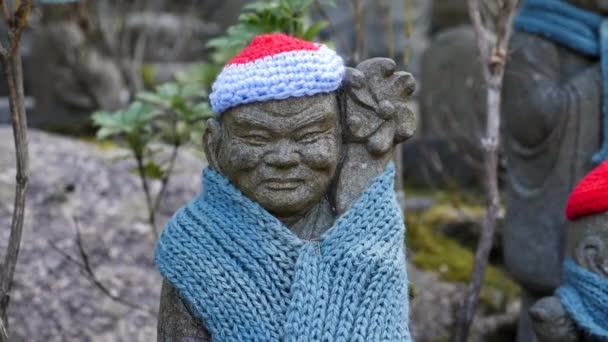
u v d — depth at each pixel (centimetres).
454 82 439
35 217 328
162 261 173
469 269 342
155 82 530
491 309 322
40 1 228
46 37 499
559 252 271
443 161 429
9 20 189
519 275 280
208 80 269
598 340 212
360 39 276
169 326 174
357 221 171
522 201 279
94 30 493
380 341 166
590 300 214
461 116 435
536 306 222
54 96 500
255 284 168
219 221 171
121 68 470
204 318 168
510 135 283
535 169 276
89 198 347
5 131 409
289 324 164
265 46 166
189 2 656
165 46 593
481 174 407
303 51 166
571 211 218
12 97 192
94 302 298
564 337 219
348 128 174
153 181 363
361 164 176
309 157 166
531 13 278
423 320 310
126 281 310
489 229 247
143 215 343
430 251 357
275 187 167
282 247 169
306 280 166
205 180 176
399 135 177
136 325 293
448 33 451
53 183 349
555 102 268
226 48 253
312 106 165
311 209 175
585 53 269
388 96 175
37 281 300
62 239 321
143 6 624
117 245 325
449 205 397
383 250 170
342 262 168
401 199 263
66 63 493
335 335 165
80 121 488
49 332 284
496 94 243
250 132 165
